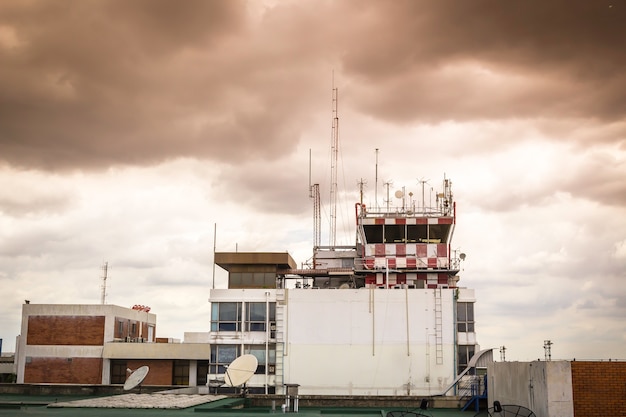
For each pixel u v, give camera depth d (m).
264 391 78.62
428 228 84.94
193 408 56.22
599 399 41.91
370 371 78.38
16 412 52.88
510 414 48.50
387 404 67.31
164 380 97.06
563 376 42.19
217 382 79.19
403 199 86.31
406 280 84.44
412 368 78.19
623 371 42.12
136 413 52.78
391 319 79.06
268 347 79.44
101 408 55.75
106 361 96.75
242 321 80.31
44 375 96.44
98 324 97.56
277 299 80.06
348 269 88.44
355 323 79.19
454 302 79.00
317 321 79.44
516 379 48.50
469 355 78.38
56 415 50.72
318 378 78.56
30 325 97.50
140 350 97.12
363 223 85.12
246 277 88.12
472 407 65.12
